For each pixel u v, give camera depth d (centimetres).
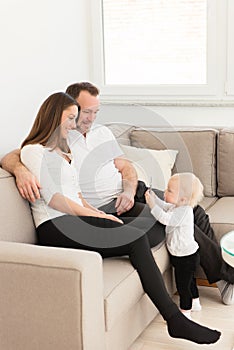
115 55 430
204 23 403
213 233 308
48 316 220
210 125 409
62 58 386
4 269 223
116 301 234
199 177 363
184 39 410
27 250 227
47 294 219
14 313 226
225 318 293
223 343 270
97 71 429
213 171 364
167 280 299
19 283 222
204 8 401
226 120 404
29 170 265
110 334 238
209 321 290
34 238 271
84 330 216
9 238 256
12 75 330
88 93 271
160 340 275
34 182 261
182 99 413
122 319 249
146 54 422
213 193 364
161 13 413
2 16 319
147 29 418
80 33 411
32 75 350
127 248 255
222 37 397
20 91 338
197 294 300
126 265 257
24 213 266
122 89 427
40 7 356
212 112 407
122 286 239
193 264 283
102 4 424
